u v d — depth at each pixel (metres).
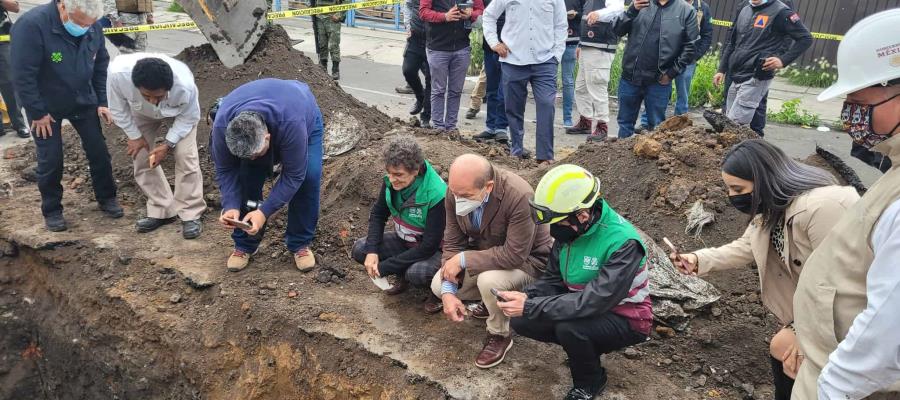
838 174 4.16
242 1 6.10
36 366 5.02
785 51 5.96
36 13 4.23
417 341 3.66
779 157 2.56
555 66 5.82
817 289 2.09
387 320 3.85
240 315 4.00
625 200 4.59
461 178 3.10
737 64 6.23
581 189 2.73
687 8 5.89
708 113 4.75
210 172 5.45
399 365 3.50
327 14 8.80
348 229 4.68
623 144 4.94
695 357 3.54
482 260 3.33
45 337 4.80
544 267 3.46
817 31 11.09
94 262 4.55
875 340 1.74
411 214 3.68
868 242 1.89
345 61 11.45
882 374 1.78
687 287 3.77
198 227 4.82
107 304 4.34
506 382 3.34
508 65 5.83
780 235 2.63
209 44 6.68
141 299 4.24
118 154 5.76
